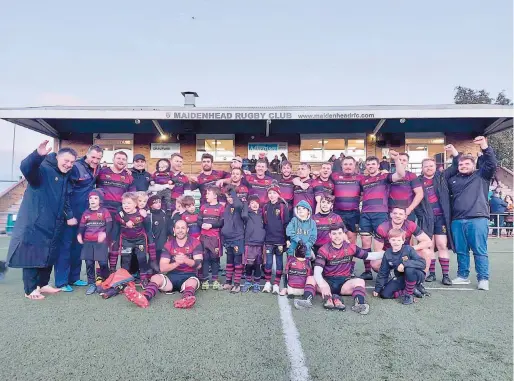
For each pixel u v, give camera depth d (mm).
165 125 15648
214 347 2729
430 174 5656
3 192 15812
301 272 4430
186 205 5168
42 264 4148
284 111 13359
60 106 13609
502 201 12844
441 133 15469
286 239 4812
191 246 4520
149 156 16062
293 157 15945
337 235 4211
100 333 3025
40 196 4137
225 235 4844
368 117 13234
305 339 2924
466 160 5102
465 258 5266
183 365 2408
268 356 2572
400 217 4754
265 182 6023
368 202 5500
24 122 14422
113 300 4156
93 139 16047
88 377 2229
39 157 3898
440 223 5457
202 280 4938
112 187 5293
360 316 3604
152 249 4941
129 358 2518
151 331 3080
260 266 5211
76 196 4789
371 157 5543
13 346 2732
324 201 4852
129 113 13609
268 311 3746
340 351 2684
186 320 3400
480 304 4090
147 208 5250
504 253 8477
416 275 4078
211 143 16062
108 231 4691
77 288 4828
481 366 2449
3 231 13930
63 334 3000
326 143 15883
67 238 4680
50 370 2326
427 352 2686
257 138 16078
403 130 15555
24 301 4098
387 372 2342
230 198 4996
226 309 3811
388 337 3000
